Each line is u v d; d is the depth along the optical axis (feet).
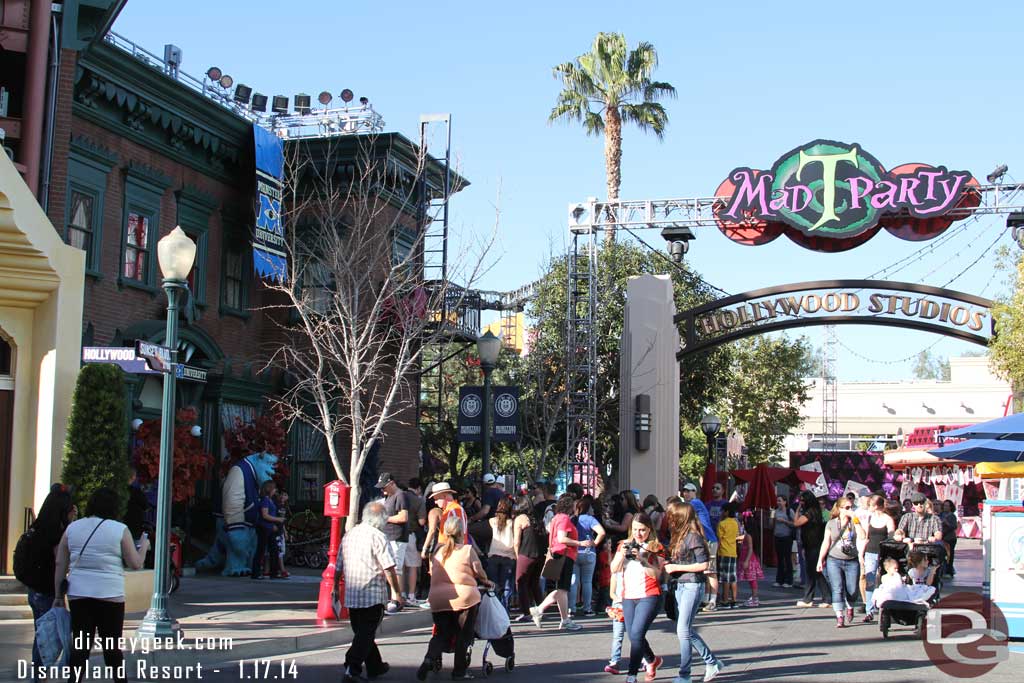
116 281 69.46
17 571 31.83
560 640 46.55
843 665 40.19
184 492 64.34
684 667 35.29
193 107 74.43
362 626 34.55
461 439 68.08
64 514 32.27
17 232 47.70
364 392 77.82
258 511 66.85
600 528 55.93
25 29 58.80
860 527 54.08
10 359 50.34
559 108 133.90
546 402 91.04
